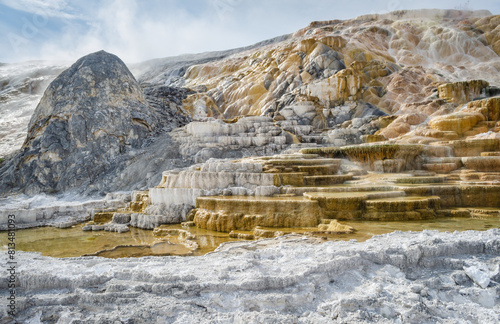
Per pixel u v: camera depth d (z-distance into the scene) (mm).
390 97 22625
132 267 5098
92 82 19828
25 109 33688
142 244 8914
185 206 11086
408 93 22531
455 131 15461
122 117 19609
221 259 5461
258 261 5164
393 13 35000
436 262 5152
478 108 16250
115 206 13680
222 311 4039
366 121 20047
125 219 11680
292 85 26203
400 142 15547
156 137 20109
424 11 34750
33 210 12211
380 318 3916
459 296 4488
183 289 4297
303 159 12875
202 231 9688
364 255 5051
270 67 29531
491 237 5801
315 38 28312
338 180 11516
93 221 12250
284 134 19109
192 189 11148
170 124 22781
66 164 17719
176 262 5414
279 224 8859
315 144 18078
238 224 9352
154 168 16422
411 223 8438
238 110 27875
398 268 4953
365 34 29703
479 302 4457
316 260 4934
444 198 10242
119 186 16328
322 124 22000
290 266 4816
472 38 28453
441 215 9344
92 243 9258
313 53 27078
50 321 4008
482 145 13328
